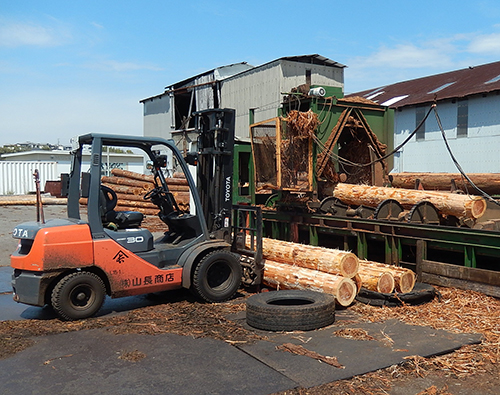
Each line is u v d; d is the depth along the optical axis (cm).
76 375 409
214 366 424
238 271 661
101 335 514
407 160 2650
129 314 595
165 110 3042
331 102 938
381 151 990
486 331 509
